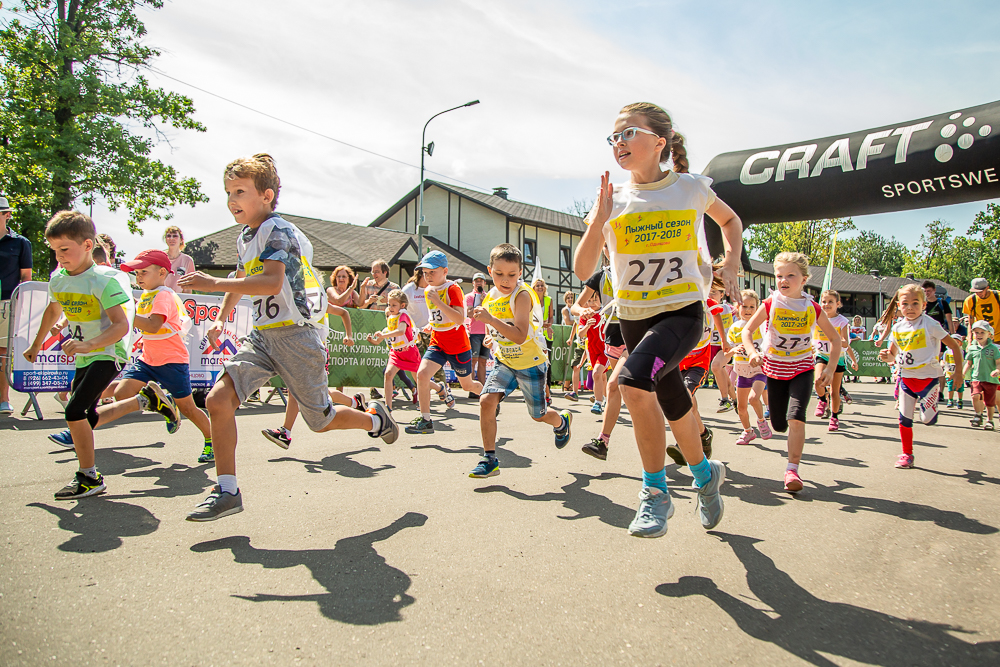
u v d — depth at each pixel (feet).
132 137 63.57
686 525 10.21
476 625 6.46
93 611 6.55
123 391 13.16
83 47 61.05
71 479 12.07
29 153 58.08
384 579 7.58
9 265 20.11
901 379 16.12
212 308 23.59
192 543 8.71
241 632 6.18
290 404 15.30
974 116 27.53
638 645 6.16
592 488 12.43
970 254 217.97
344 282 28.78
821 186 31.27
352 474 13.14
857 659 6.04
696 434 8.90
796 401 13.02
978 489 13.29
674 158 9.35
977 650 6.26
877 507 11.66
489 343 13.62
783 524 10.37
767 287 152.56
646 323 8.93
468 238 111.34
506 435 18.97
